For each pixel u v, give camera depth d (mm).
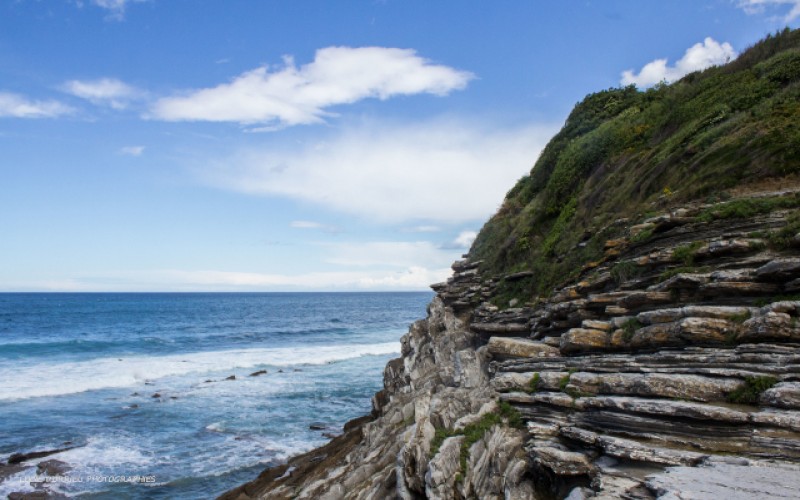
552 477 8609
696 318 9547
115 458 22750
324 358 48938
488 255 26469
